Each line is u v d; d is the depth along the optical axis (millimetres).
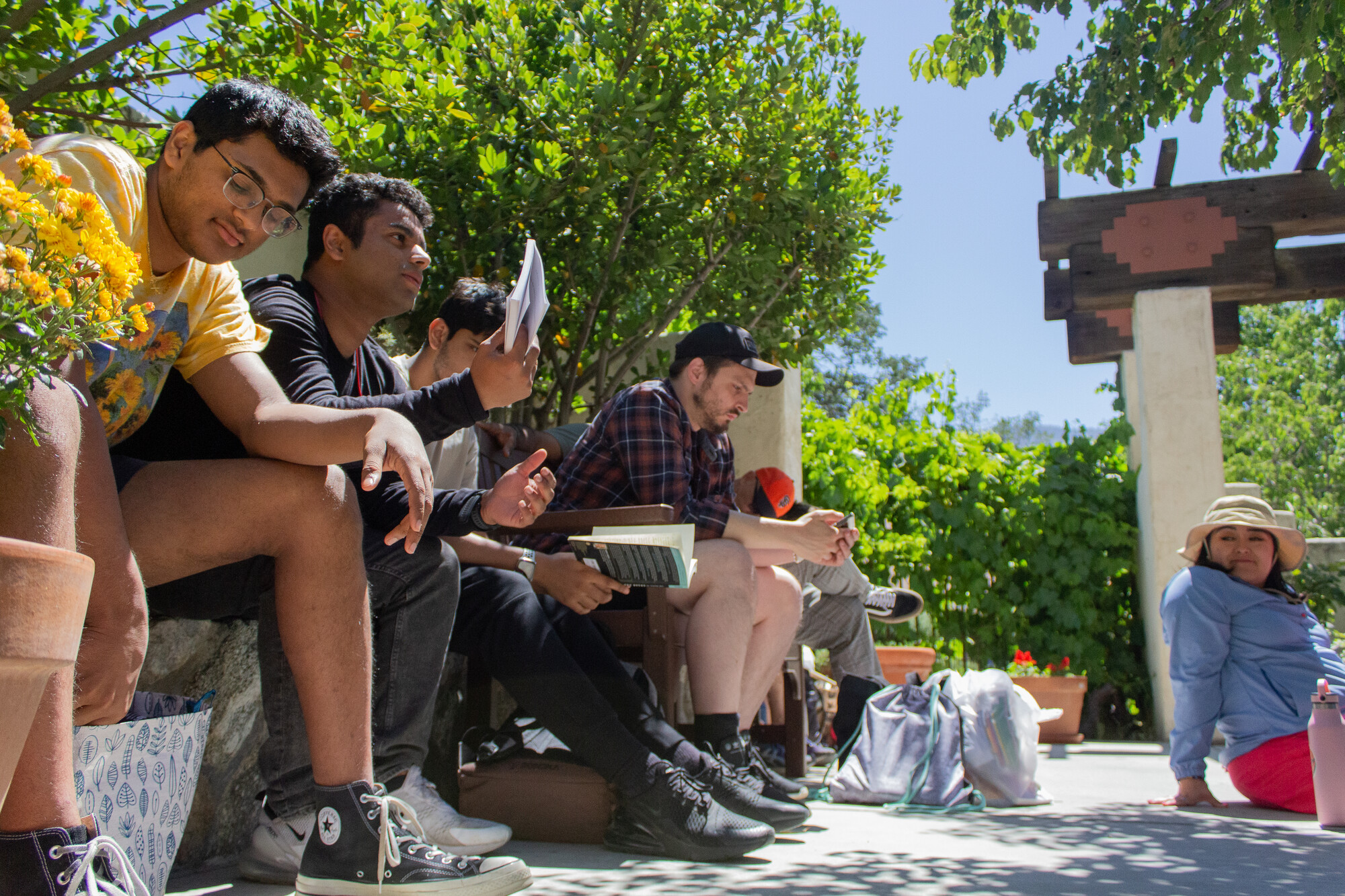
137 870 1332
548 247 4672
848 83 5457
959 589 7285
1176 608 3297
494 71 4281
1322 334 21953
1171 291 6836
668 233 5051
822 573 4559
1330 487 20312
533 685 2275
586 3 4559
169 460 1854
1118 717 7145
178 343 1689
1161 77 3736
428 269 4445
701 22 4699
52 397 1090
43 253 966
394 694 1970
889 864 2119
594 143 4352
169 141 1542
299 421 1621
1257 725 3133
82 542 1214
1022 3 3881
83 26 2689
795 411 5766
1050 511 7215
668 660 2668
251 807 2168
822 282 5441
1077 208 7398
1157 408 6707
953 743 3230
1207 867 2078
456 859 1673
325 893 1622
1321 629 3279
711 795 2430
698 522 2926
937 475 7332
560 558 2502
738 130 4926
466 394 1933
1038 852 2277
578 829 2379
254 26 2812
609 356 5219
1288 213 7070
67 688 1097
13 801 1037
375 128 3668
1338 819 2662
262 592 1777
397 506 2006
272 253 3797
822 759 4773
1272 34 3627
